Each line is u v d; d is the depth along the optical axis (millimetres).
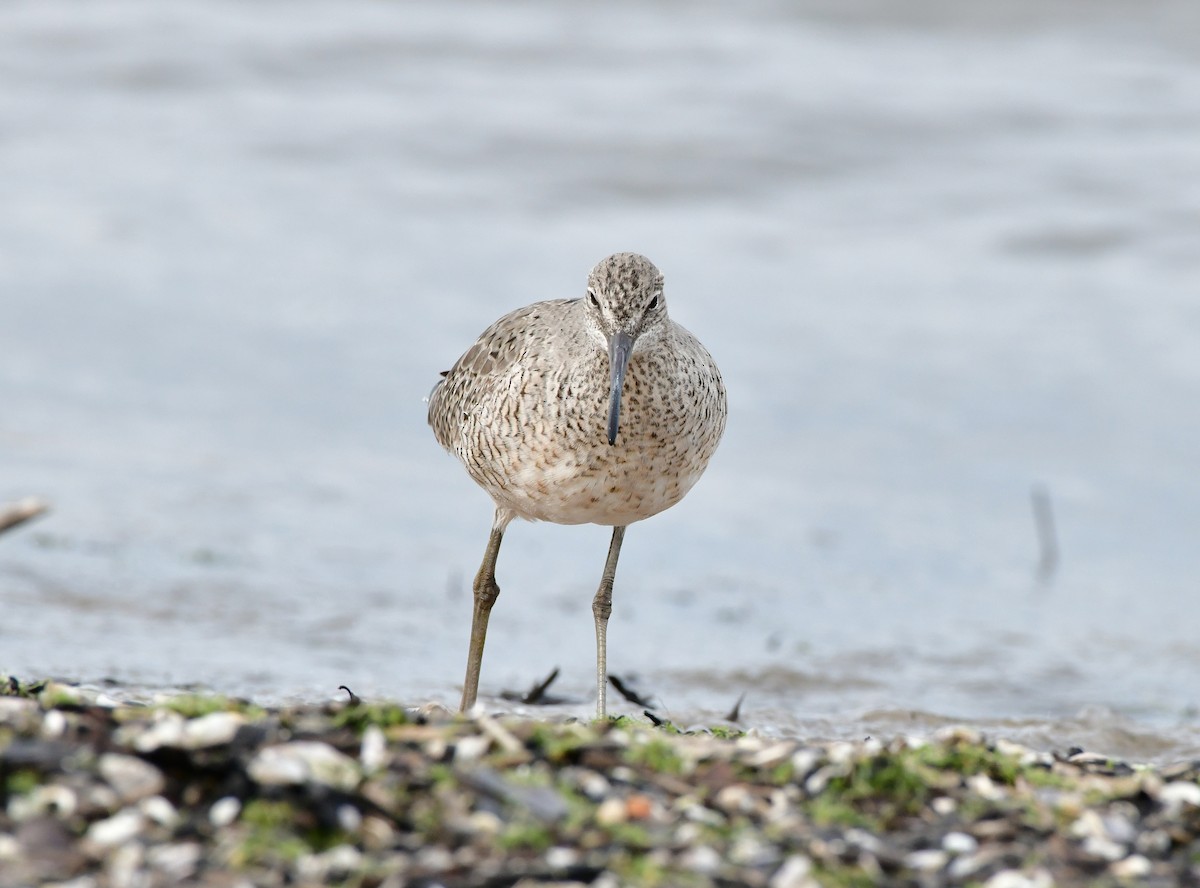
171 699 7422
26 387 17609
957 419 17938
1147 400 18375
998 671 12359
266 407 17656
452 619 13008
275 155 24672
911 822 6430
